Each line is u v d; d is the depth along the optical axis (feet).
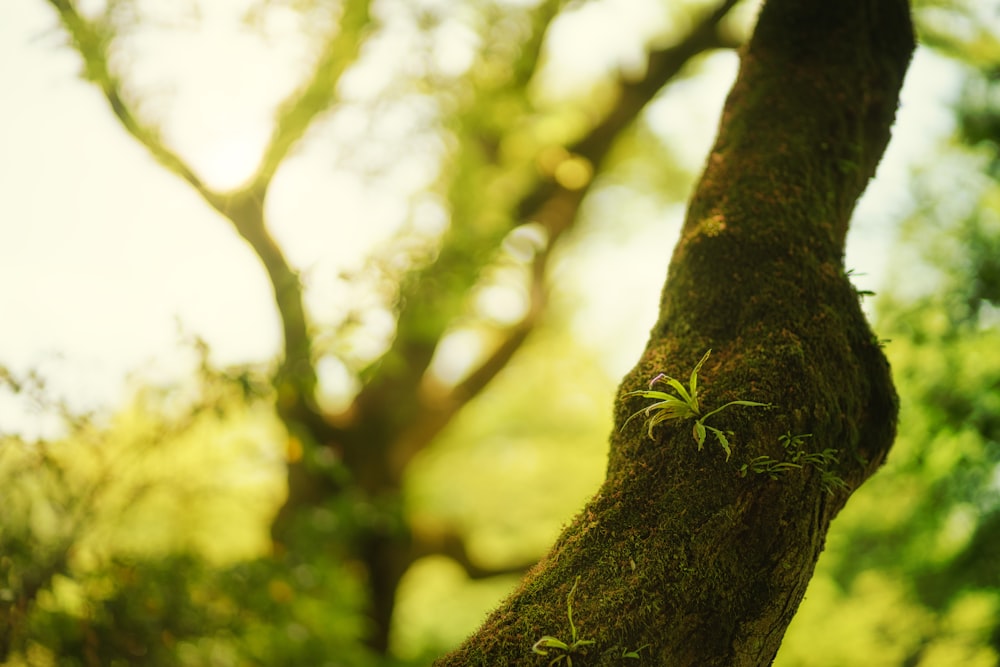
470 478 33.96
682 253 5.86
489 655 4.33
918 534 20.01
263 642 13.20
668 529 4.47
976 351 18.30
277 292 14.69
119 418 12.06
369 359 14.25
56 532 11.52
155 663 11.66
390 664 21.12
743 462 4.54
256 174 15.46
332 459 16.29
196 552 13.35
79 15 14.24
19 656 11.00
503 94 21.13
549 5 21.70
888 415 5.50
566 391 34.22
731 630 4.37
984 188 20.04
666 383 5.05
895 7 7.03
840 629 25.40
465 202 20.01
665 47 26.13
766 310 5.24
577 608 4.36
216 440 13.50
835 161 6.21
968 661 20.18
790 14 6.68
